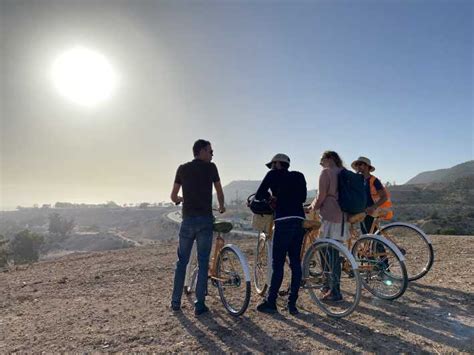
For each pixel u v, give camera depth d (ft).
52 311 15.94
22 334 13.14
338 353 11.10
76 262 28.45
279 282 14.88
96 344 12.09
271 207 15.97
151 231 551.59
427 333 12.42
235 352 11.32
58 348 11.82
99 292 19.10
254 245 33.17
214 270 16.29
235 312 14.62
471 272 20.27
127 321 14.25
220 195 16.61
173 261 26.94
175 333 12.89
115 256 30.66
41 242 260.62
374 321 13.65
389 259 16.53
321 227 16.69
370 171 20.02
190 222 15.49
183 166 15.85
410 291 17.26
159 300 17.16
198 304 14.89
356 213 15.99
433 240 32.53
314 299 15.28
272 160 15.81
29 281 22.22
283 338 12.28
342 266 16.61
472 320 13.43
